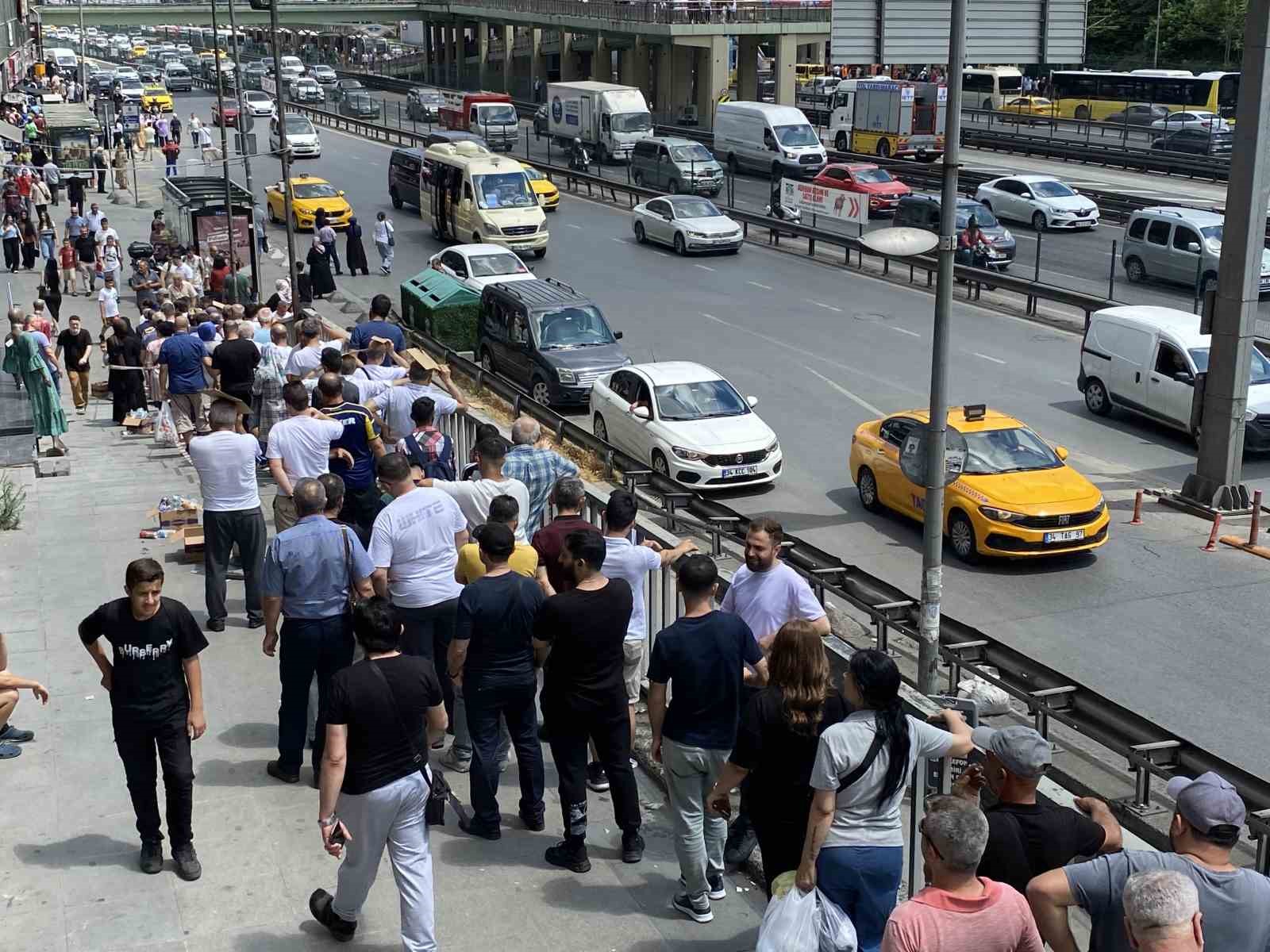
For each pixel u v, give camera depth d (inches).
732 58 3949.3
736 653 252.2
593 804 313.6
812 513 741.9
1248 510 727.1
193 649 268.7
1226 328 709.9
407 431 471.8
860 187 1754.4
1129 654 549.3
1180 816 182.1
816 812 213.0
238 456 395.9
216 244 1328.7
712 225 1577.3
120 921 259.3
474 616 279.1
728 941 255.3
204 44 6569.9
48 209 1871.3
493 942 254.2
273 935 255.6
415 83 4158.5
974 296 1314.0
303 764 326.0
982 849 174.6
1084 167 2161.7
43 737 336.5
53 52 4753.9
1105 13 3503.9
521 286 1044.5
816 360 1081.4
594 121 2386.8
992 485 661.3
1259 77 676.1
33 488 591.5
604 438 855.1
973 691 439.8
